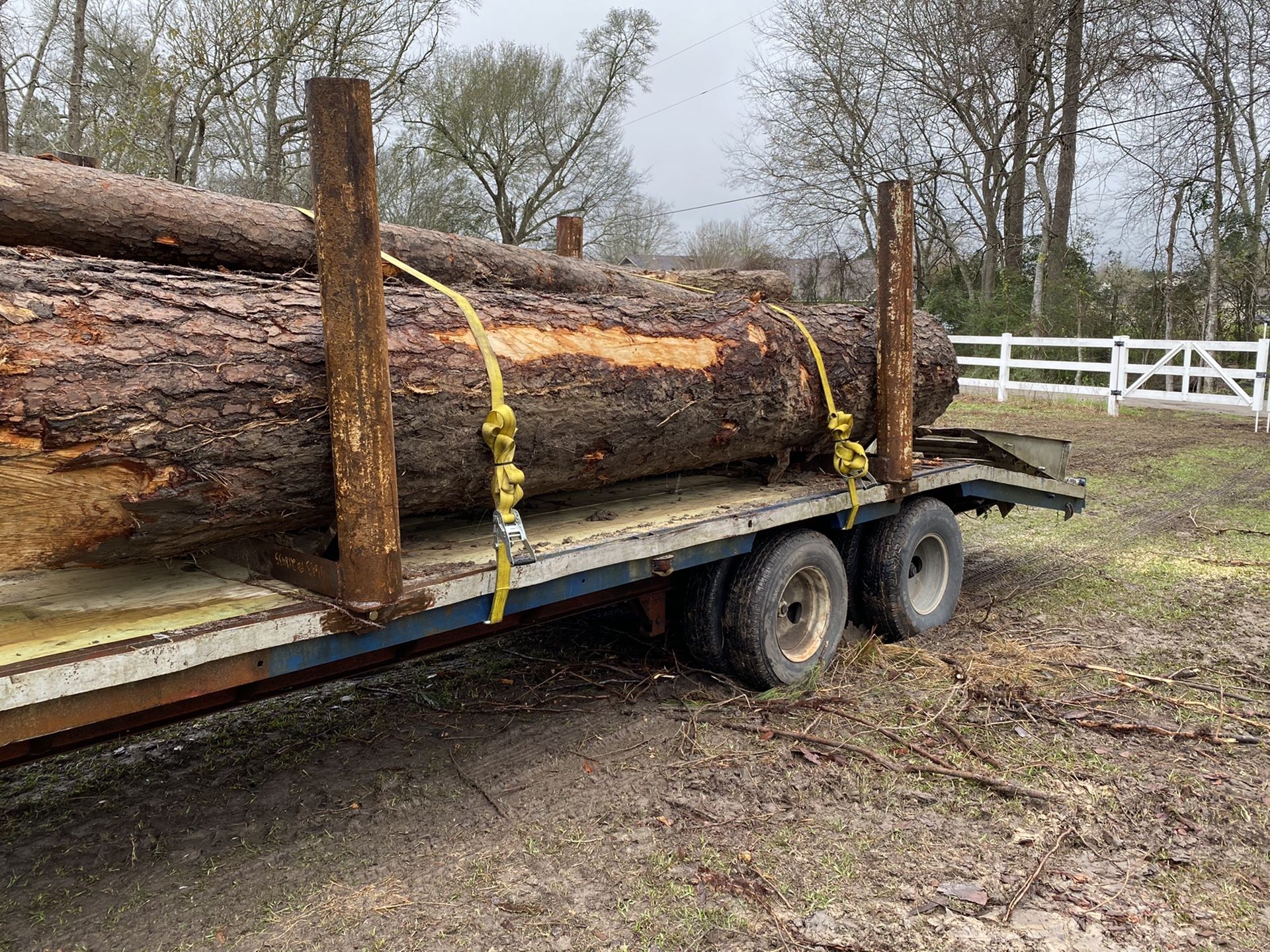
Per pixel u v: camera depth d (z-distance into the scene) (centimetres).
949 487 539
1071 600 572
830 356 461
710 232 4553
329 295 238
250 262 359
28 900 262
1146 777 338
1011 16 2183
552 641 487
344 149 233
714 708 398
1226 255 2217
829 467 502
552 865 279
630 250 3478
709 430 399
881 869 279
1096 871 279
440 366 285
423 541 329
